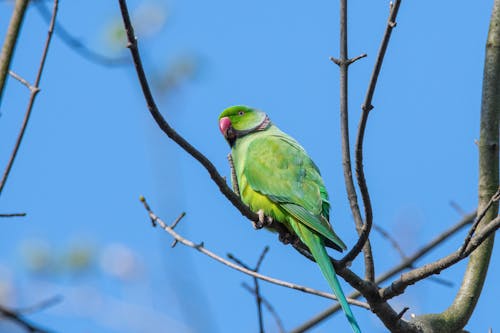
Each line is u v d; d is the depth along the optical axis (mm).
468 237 7469
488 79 9312
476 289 9055
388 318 8516
